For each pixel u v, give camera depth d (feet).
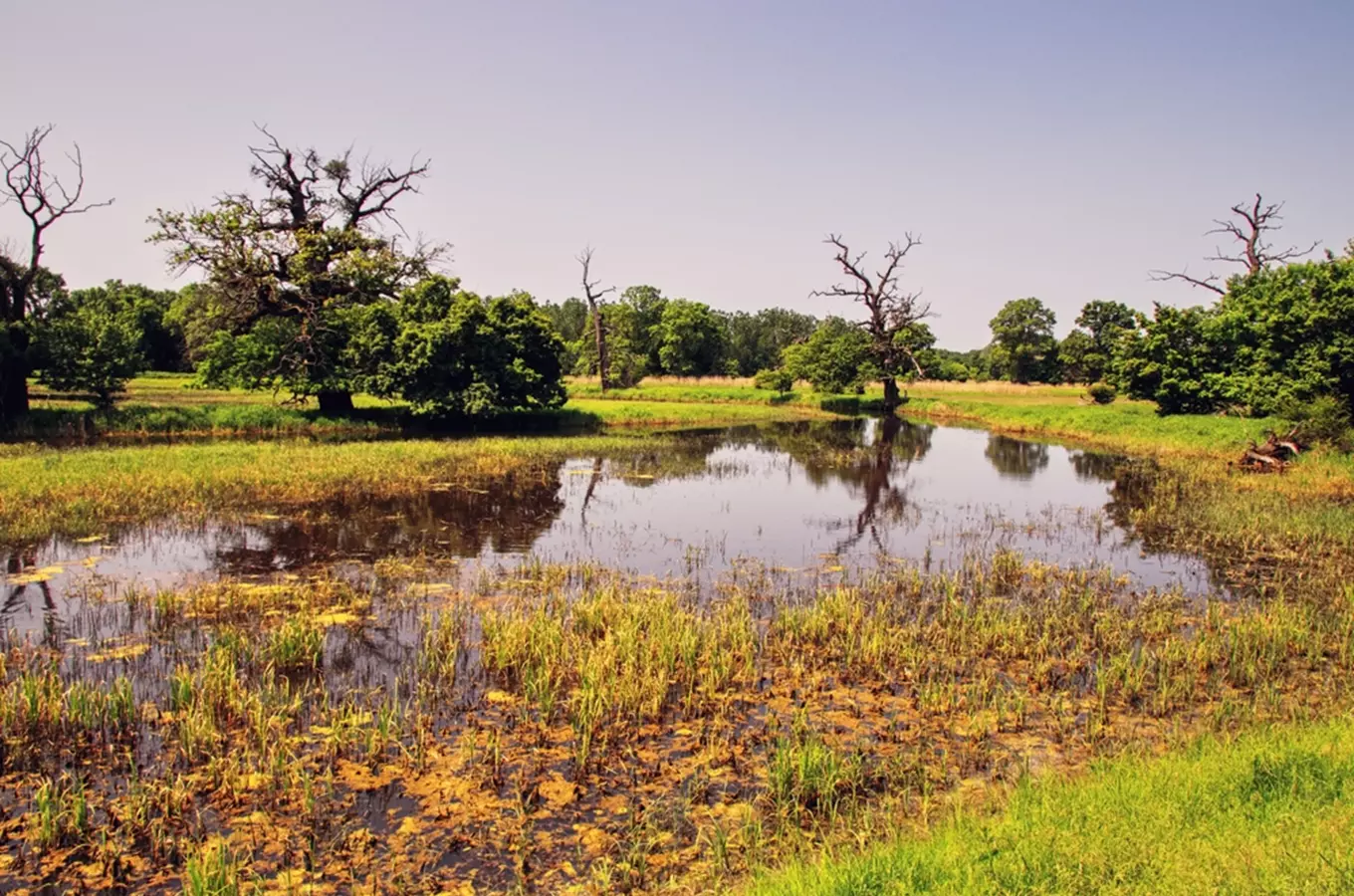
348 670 36.01
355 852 23.17
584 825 24.61
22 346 118.93
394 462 90.94
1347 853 17.60
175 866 22.50
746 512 75.51
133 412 124.98
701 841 23.85
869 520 72.79
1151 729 31.40
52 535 59.06
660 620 40.55
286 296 137.90
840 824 24.36
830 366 224.53
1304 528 66.28
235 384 140.15
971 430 170.60
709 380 284.41
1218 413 139.44
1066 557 59.57
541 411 162.09
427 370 134.00
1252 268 164.14
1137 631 42.57
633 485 89.45
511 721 31.30
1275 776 22.62
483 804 25.59
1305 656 38.86
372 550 57.72
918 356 219.00
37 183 118.93
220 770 26.63
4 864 22.40
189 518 64.85
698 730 30.78
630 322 338.34
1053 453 127.75
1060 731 30.78
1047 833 19.84
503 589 48.37
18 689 32.19
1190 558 59.36
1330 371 112.27
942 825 22.70
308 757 28.12
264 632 40.09
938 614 44.68
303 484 78.07
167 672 35.22
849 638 40.04
